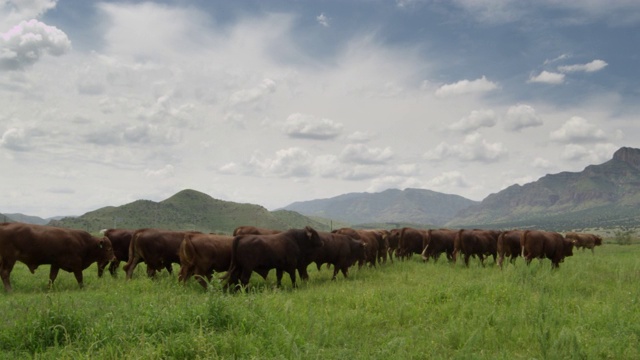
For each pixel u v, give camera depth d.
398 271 21.73
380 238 26.84
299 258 17.45
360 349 8.34
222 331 8.64
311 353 7.63
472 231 26.62
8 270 14.56
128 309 9.67
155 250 18.03
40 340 7.86
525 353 8.84
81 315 8.72
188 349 7.48
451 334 9.47
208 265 16.28
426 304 12.27
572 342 8.62
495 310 11.41
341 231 25.27
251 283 17.36
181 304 9.80
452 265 25.16
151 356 7.09
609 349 8.70
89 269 22.48
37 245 15.00
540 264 19.39
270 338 8.24
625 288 15.43
